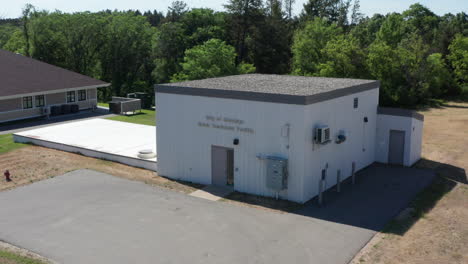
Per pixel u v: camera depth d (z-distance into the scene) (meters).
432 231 14.30
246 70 57.28
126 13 73.38
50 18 59.31
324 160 18.00
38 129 28.69
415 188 18.83
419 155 23.97
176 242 13.38
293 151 16.53
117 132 27.84
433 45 64.38
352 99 19.84
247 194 17.81
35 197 17.28
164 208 16.22
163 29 65.31
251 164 17.61
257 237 13.75
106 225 14.64
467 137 29.39
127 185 18.81
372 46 47.12
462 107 45.19
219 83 20.53
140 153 21.89
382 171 21.58
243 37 68.88
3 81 32.88
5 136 27.55
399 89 45.38
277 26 70.12
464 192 18.45
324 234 13.98
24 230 14.20
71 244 13.21
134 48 66.25
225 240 13.54
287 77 24.12
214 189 18.39
